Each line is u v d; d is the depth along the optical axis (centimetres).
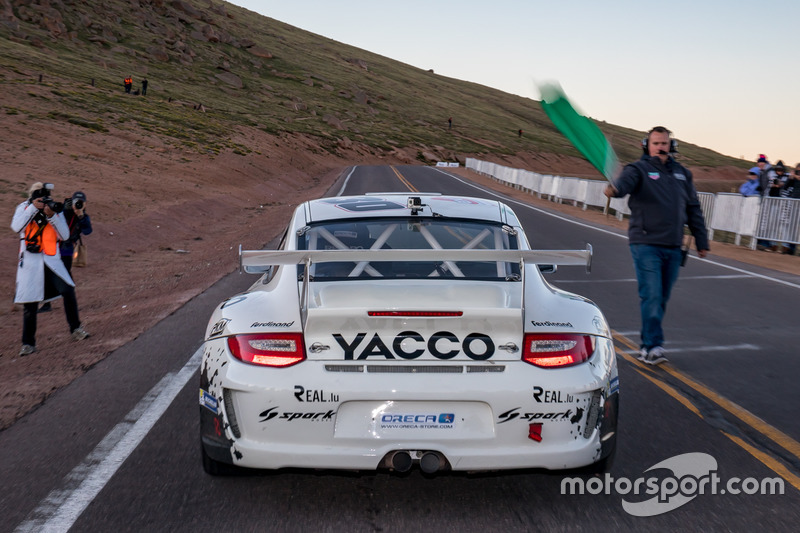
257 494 350
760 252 1535
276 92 12119
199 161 3672
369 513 331
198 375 561
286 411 310
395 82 18738
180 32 13788
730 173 16075
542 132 17588
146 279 1233
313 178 5206
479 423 312
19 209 700
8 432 444
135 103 5516
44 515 325
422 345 313
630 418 473
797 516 332
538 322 323
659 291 595
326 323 311
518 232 428
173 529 312
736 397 524
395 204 461
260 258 314
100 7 12469
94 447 412
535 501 346
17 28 9056
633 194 591
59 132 3397
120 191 2409
